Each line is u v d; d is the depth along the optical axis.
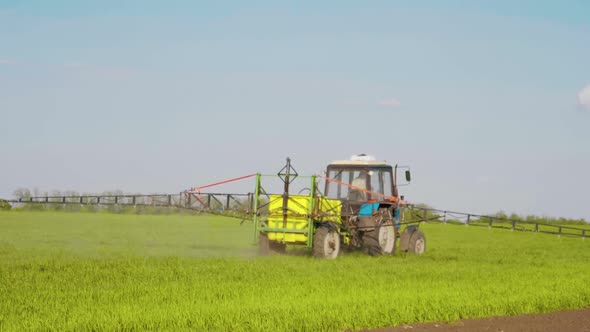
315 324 12.01
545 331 12.43
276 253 23.92
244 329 11.59
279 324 11.84
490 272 20.17
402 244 26.83
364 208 24.61
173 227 44.88
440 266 21.58
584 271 21.52
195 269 18.97
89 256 22.47
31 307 13.06
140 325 11.60
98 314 12.30
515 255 28.09
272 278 17.48
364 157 25.36
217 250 27.09
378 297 14.62
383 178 25.20
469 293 15.55
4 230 37.03
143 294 14.69
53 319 11.86
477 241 39.03
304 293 15.10
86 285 15.90
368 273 19.02
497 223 57.94
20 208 59.97
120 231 38.53
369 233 24.70
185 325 11.73
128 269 18.70
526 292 16.02
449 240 39.66
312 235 22.84
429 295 15.05
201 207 23.00
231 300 14.01
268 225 23.17
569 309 14.73
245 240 33.81
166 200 23.12
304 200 22.80
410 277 18.56
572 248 34.47
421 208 27.03
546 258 27.14
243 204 23.23
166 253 24.88
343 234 24.27
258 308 13.05
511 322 13.10
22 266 19.06
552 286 17.36
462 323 12.88
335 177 25.09
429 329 12.33
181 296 14.45
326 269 19.61
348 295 14.80
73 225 43.34
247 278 17.50
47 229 38.50
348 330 12.09
